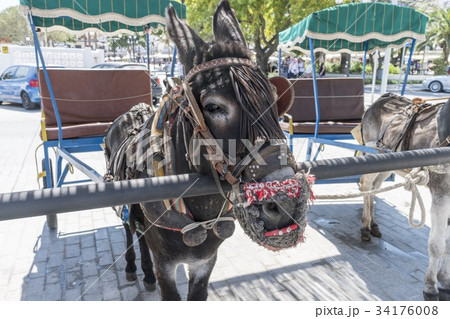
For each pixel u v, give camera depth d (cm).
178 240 219
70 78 458
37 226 488
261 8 1325
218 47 174
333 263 397
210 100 158
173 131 203
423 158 203
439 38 2959
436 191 323
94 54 1858
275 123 160
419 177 271
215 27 204
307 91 589
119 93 482
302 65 1777
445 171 294
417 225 278
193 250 225
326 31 445
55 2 367
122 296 346
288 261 402
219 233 212
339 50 618
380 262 399
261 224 150
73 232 472
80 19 378
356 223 496
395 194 599
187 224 208
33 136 968
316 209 543
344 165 187
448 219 347
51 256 413
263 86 162
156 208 213
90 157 802
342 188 626
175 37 185
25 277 373
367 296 342
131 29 492
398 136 393
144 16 400
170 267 236
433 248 323
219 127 159
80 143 422
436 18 2838
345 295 344
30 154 809
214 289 354
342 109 596
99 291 353
